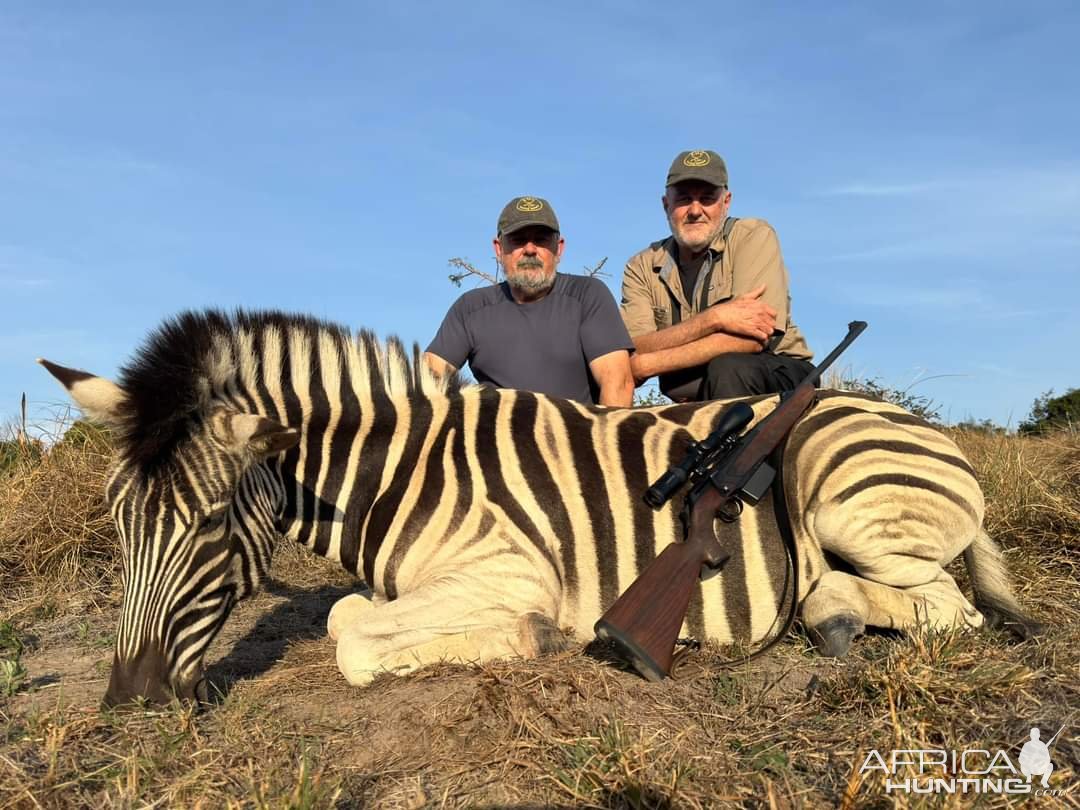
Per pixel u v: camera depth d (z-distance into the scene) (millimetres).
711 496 3328
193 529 2979
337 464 3613
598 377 5012
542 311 5105
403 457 3609
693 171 5281
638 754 2486
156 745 2732
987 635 3445
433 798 2430
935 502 3553
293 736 2785
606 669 3145
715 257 5535
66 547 5418
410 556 3461
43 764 2635
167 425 2936
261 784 2416
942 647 3098
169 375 3004
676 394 5453
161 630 2947
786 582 3559
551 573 3449
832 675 3145
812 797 2404
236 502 3168
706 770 2518
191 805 2393
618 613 3105
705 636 3586
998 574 3824
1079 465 5918
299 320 3713
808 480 3592
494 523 3436
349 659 3195
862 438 3600
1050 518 5055
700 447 3416
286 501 3613
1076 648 3338
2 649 4125
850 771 2504
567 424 3717
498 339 5141
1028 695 2852
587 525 3520
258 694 3217
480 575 3348
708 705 2947
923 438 3691
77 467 5902
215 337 3324
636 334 5781
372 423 3666
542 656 3244
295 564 5805
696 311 5621
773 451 3549
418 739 2746
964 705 2824
